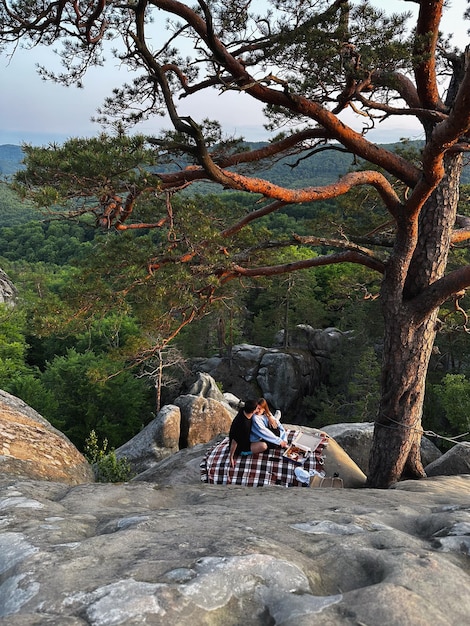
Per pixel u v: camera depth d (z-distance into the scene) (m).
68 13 8.55
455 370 39.41
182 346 47.44
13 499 4.48
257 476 7.25
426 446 15.13
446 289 8.77
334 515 3.90
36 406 36.34
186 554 2.83
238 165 9.84
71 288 9.01
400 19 7.11
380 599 2.31
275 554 2.82
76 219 6.78
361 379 42.31
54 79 9.43
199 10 8.47
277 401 45.25
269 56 7.39
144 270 8.60
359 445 13.81
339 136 7.95
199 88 8.57
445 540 3.28
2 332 52.22
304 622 2.19
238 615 2.31
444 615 2.29
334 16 7.04
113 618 2.17
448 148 7.34
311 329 50.59
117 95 9.41
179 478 9.80
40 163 5.90
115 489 5.28
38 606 2.30
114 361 10.36
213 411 24.95
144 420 42.53
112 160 5.85
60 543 3.16
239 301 45.22
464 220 11.29
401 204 8.77
